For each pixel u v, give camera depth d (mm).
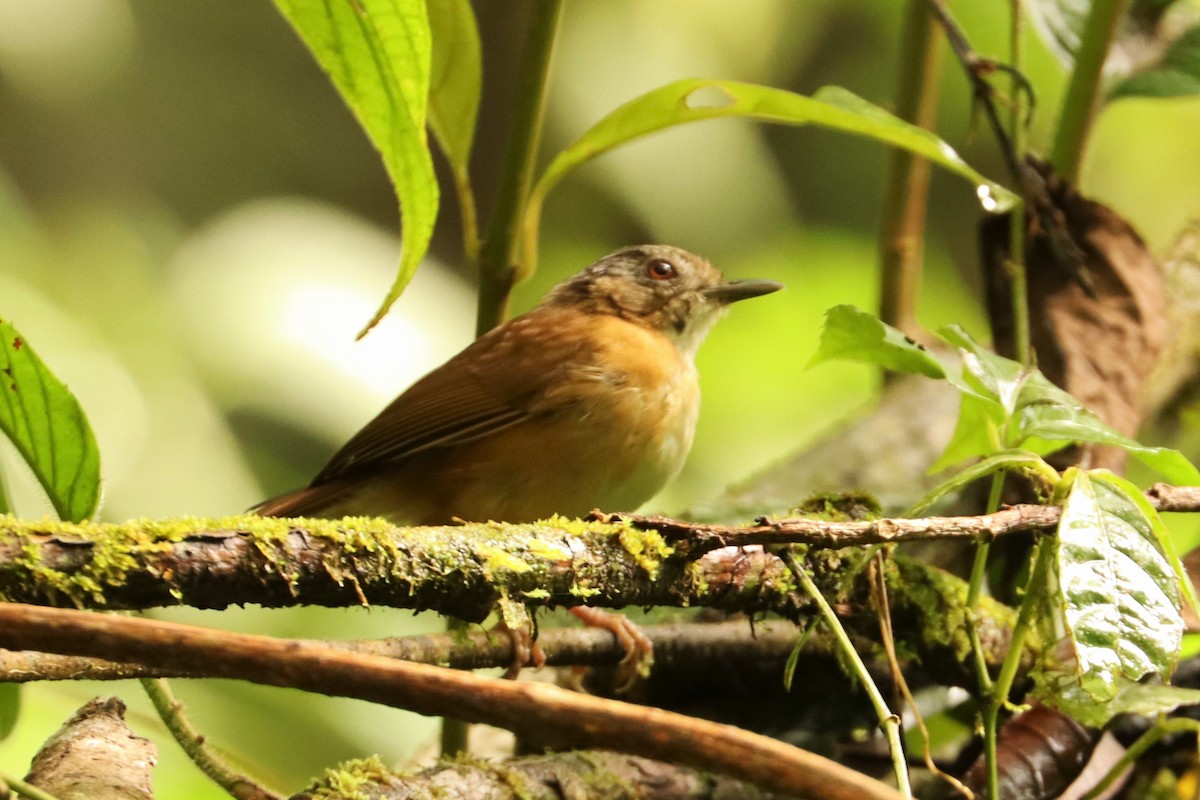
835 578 4961
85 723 4316
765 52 15406
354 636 8570
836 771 2648
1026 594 4754
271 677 2850
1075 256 6266
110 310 11023
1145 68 6891
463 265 18047
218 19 17641
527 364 7281
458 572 4051
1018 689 5488
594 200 14305
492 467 7223
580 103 14383
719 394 12023
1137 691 5094
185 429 10289
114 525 3598
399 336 11109
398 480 7469
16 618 2834
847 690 5957
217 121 17359
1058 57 7066
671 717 2740
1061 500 4473
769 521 4352
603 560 4316
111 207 14477
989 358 4945
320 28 3428
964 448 5488
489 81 18031
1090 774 5965
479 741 6672
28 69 15445
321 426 10570
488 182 18172
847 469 8195
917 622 5348
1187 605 5727
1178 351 7828
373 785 4363
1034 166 6504
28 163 15648
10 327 3998
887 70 15961
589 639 5883
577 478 7270
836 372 12172
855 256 13688
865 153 16719
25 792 3461
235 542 3662
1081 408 4891
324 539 3811
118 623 2863
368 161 18547
